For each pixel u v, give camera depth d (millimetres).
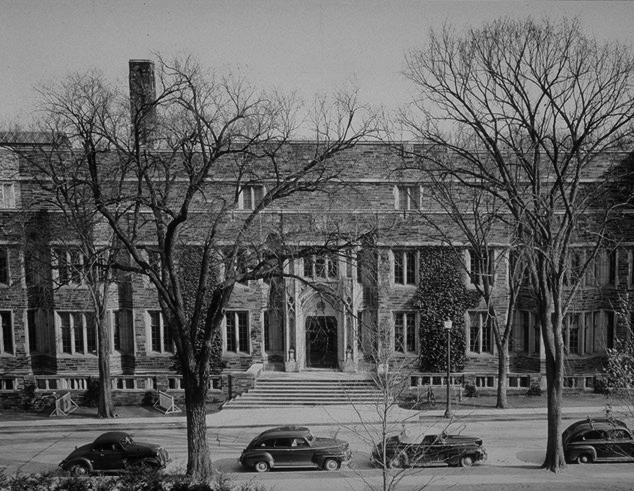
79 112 26578
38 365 38594
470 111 24297
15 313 37688
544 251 22922
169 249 21859
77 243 35375
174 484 16688
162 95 21469
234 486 19375
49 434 28938
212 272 37188
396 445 23672
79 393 34156
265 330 38719
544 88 22234
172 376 34281
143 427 29922
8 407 33844
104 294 31844
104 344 31844
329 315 37906
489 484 21453
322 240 36000
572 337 37500
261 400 33312
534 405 32750
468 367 38312
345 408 32219
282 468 23562
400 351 38438
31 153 38344
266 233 36562
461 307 37625
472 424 29406
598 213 36125
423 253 37750
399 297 38031
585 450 23969
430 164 37094
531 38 23359
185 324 21703
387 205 39469
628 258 36875
